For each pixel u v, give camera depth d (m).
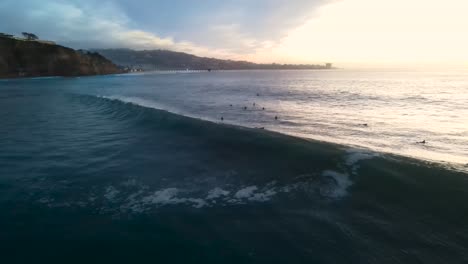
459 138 14.38
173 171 7.77
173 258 4.04
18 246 4.30
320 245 4.27
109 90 46.38
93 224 4.96
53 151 9.84
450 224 4.71
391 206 5.36
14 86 53.97
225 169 7.80
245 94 40.59
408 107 26.45
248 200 5.92
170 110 23.61
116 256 4.09
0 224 4.93
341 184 6.30
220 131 11.34
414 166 6.56
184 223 4.99
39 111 20.78
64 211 5.44
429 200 5.39
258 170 7.57
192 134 11.55
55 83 66.69
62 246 4.32
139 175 7.49
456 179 5.79
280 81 86.38
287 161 7.86
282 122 18.95
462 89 49.31
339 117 21.02
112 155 9.34
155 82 79.44
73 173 7.62
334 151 8.06
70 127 14.38
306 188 6.31
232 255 4.08
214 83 74.88
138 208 5.61
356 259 3.94
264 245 4.30
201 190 6.51
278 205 5.64
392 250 4.12
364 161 7.13
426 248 4.17
